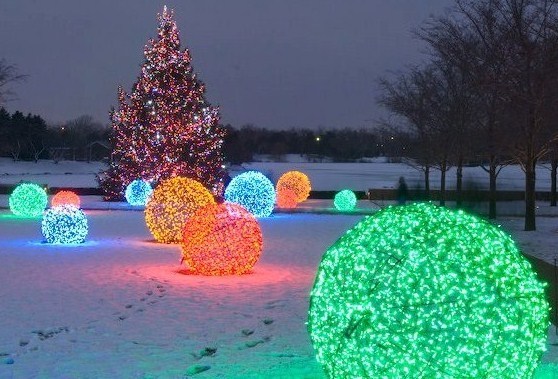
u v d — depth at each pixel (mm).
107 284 14016
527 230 26359
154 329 10359
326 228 27172
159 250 19562
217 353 9102
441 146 40188
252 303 12250
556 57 22766
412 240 6898
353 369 6754
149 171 41812
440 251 6797
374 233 7125
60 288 13570
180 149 41531
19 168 97312
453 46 33344
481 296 6598
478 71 26859
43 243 21031
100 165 109812
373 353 6602
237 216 15195
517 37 24406
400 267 6742
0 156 109375
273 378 8039
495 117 29375
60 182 67062
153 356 8953
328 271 7137
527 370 6855
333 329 6891
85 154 126438
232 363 8641
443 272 6660
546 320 7051
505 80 24594
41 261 17188
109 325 10594
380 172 92875
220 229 14984
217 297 12758
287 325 10656
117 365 8555
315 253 19234
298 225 28531
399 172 92250
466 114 35969
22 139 107688
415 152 47094
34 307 11828
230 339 9812
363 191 52719
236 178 32156
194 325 10609
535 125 25750
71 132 127062
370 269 6832
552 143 29969
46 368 8445
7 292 13141
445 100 41438
